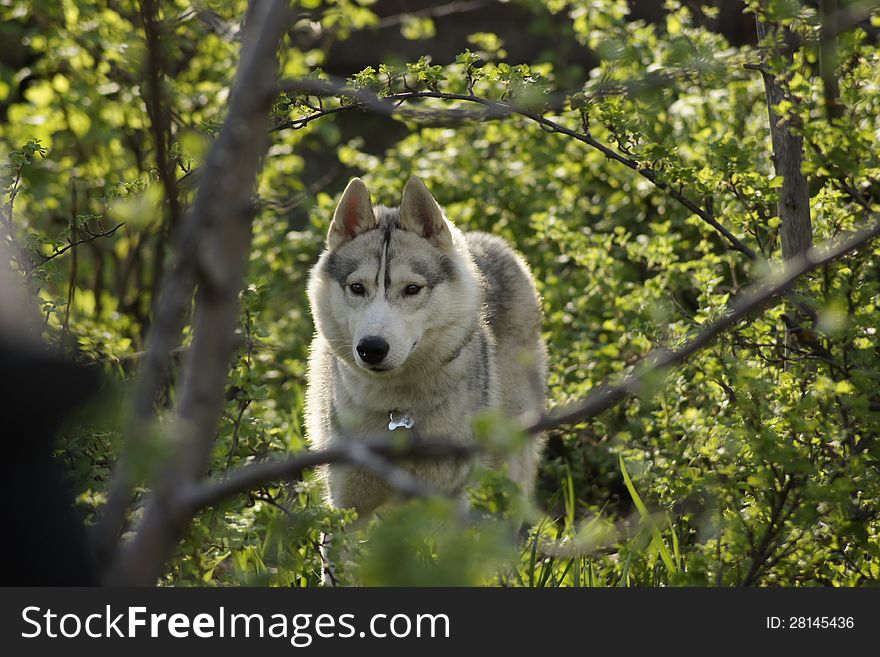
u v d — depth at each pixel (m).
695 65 6.06
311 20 11.75
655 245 9.51
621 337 9.93
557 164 12.67
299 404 11.14
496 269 10.27
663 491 7.25
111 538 2.46
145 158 9.91
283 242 12.93
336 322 8.86
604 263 10.59
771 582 6.72
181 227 2.99
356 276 8.65
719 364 6.80
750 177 7.48
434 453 2.65
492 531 2.86
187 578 6.00
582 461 10.38
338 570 5.33
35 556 3.33
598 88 5.74
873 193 8.08
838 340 6.66
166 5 5.15
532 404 10.16
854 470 6.30
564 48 15.03
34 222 11.80
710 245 9.12
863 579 6.50
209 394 2.58
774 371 7.44
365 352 8.19
